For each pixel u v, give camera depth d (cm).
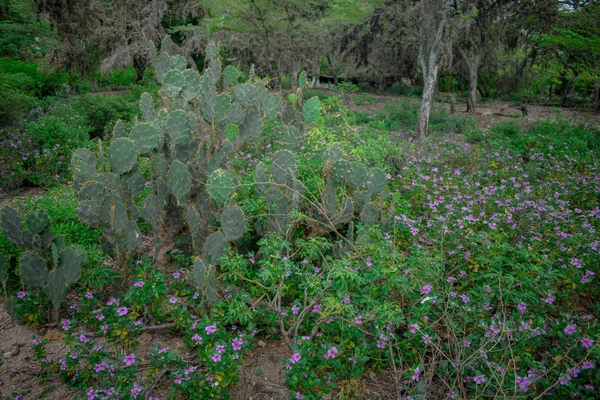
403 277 296
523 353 271
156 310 320
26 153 688
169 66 495
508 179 693
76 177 388
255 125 439
